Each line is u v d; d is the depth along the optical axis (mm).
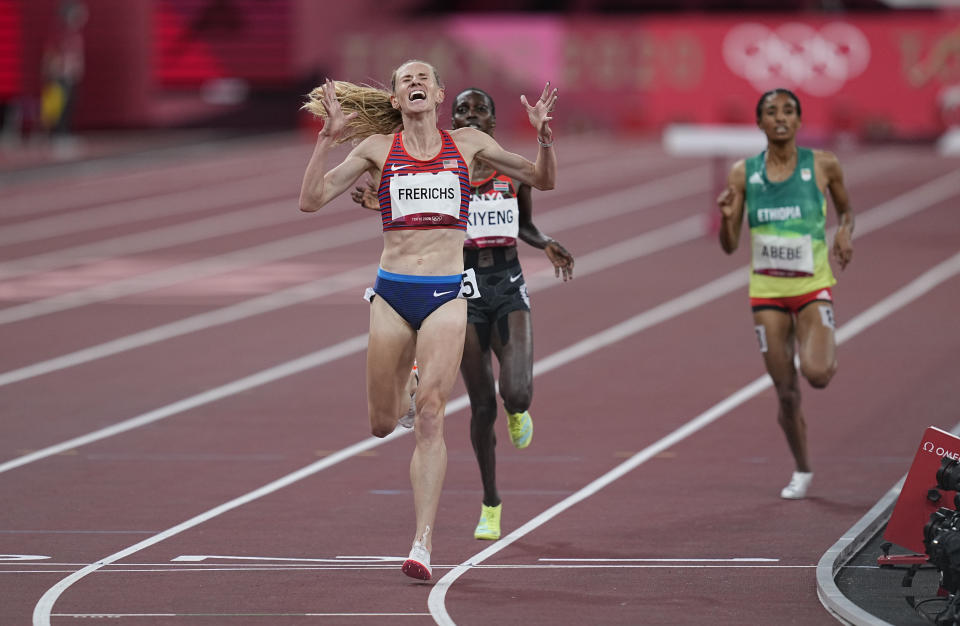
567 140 130000
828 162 30938
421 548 23172
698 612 21578
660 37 129750
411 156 24141
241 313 58562
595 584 23359
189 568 24500
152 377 45781
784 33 126312
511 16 143375
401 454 34875
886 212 88688
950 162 112875
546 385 43875
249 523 28109
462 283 24406
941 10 134500
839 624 20844
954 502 22359
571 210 91812
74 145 129625
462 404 40625
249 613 21594
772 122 30453
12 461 34250
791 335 30609
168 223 88562
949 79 122500
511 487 31391
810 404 40344
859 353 48375
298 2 139250
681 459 34094
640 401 41281
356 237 82438
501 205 27500
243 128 139875
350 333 53750
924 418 38312
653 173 108312
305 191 23656
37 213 92812
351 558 25297
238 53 141625
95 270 71438
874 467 32969
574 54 131500
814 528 27406
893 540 23312
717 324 54594
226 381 45031
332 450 35344
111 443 36312
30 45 141875
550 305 59312
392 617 21391
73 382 45094
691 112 129625
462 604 22125
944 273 65938
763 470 32844
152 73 141875
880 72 123812
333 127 23625
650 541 26516
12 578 23766
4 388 44156
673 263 71375
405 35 134625
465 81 133250
